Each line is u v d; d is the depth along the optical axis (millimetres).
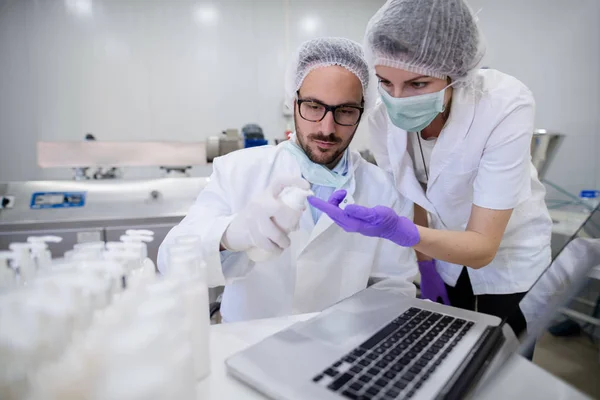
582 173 1996
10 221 1835
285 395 462
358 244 1064
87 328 406
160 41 3271
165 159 1945
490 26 2613
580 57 1972
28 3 3002
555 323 594
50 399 381
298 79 1017
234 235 761
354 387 474
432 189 1118
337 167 1080
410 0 822
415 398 456
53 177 3178
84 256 525
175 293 445
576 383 505
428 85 880
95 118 3211
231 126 3500
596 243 685
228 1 3375
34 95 3084
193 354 492
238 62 3451
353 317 681
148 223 1988
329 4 3594
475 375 521
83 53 3131
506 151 908
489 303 1260
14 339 383
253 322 731
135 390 378
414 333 621
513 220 1158
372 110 1132
